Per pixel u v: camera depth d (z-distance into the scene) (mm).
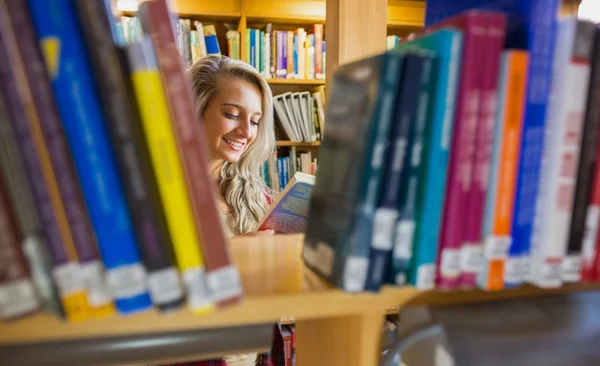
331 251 496
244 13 2441
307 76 2562
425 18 640
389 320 1799
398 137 430
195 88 1896
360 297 472
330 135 558
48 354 475
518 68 439
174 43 374
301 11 2531
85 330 402
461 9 574
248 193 1973
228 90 1882
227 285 410
